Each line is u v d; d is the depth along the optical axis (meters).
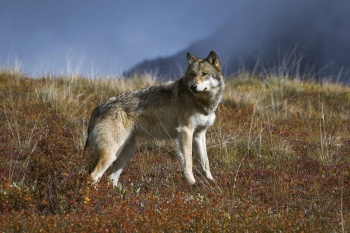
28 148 32.06
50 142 21.77
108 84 52.69
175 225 17.97
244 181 26.98
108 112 27.52
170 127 28.67
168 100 28.36
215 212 19.67
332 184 26.30
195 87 27.59
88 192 20.33
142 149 34.84
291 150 34.41
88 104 45.16
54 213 19.61
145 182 26.80
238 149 35.06
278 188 25.14
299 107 50.28
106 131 27.06
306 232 18.09
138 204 20.47
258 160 32.84
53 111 41.03
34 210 19.41
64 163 20.64
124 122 27.66
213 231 17.84
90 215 18.59
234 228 18.28
